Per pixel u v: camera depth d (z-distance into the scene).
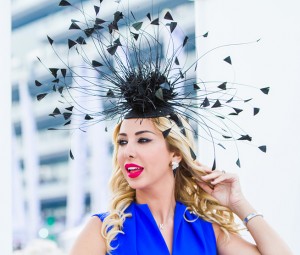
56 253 4.25
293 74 3.08
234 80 3.16
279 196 3.08
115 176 2.25
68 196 4.74
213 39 3.38
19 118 4.94
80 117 3.71
